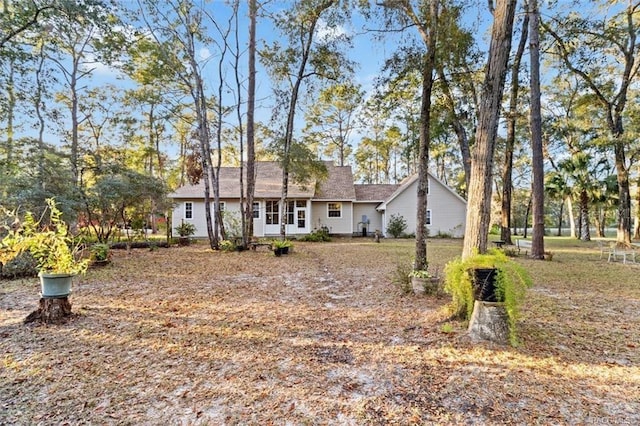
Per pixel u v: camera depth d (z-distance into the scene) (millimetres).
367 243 17312
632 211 24500
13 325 4523
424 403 2693
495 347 3695
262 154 15680
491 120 4625
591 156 19359
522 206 34375
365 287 6914
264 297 6152
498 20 4547
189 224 18500
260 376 3172
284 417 2539
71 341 4008
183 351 3748
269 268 9398
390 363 3404
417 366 3322
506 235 15250
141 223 16312
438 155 25094
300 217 20625
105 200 11617
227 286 7078
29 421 2502
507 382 2992
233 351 3750
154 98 13922
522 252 12617
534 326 4402
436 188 21812
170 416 2561
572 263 10117
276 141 14539
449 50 6914
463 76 9703
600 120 16109
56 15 10250
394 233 21547
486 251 4633
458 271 4055
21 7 10078
